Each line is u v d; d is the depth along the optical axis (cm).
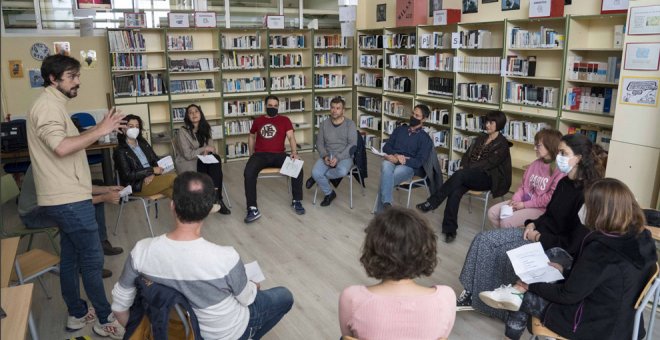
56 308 319
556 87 510
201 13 696
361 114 840
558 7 477
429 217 492
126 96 676
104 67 686
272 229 466
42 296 334
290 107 803
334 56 817
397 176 479
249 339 209
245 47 745
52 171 252
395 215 151
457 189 429
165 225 478
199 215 174
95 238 272
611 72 443
